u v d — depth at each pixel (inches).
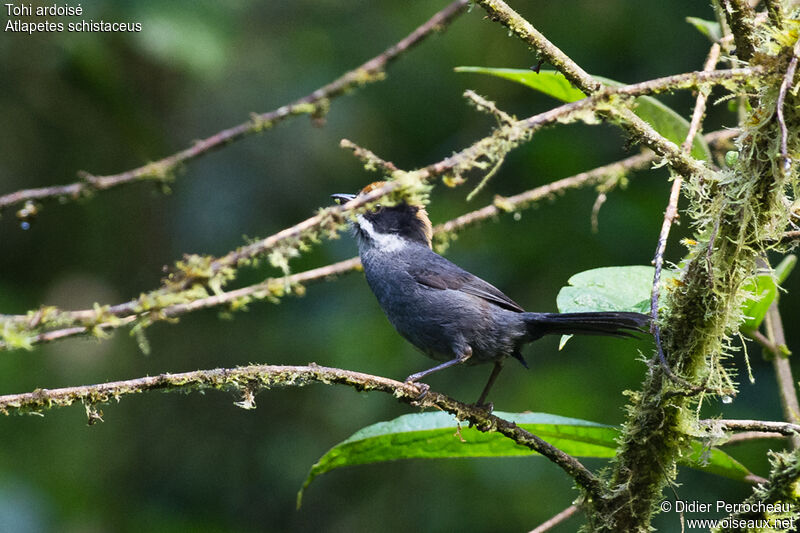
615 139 518.3
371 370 472.7
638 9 514.3
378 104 543.2
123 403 494.0
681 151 181.8
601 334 265.3
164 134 516.1
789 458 172.6
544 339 480.1
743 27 171.5
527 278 493.7
